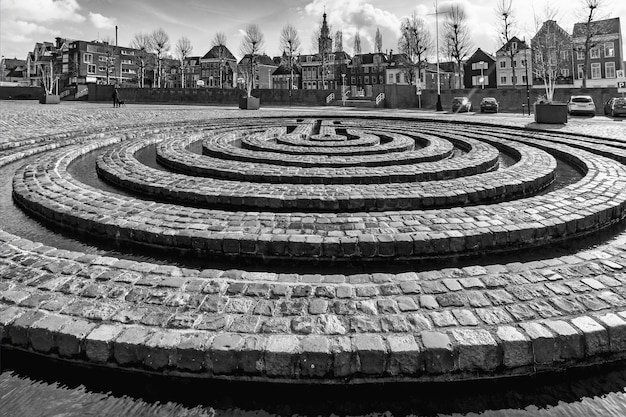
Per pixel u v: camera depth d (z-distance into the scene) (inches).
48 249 158.4
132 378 103.3
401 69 3029.0
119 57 3383.4
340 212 227.6
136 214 204.4
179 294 125.0
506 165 365.4
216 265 166.2
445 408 95.7
